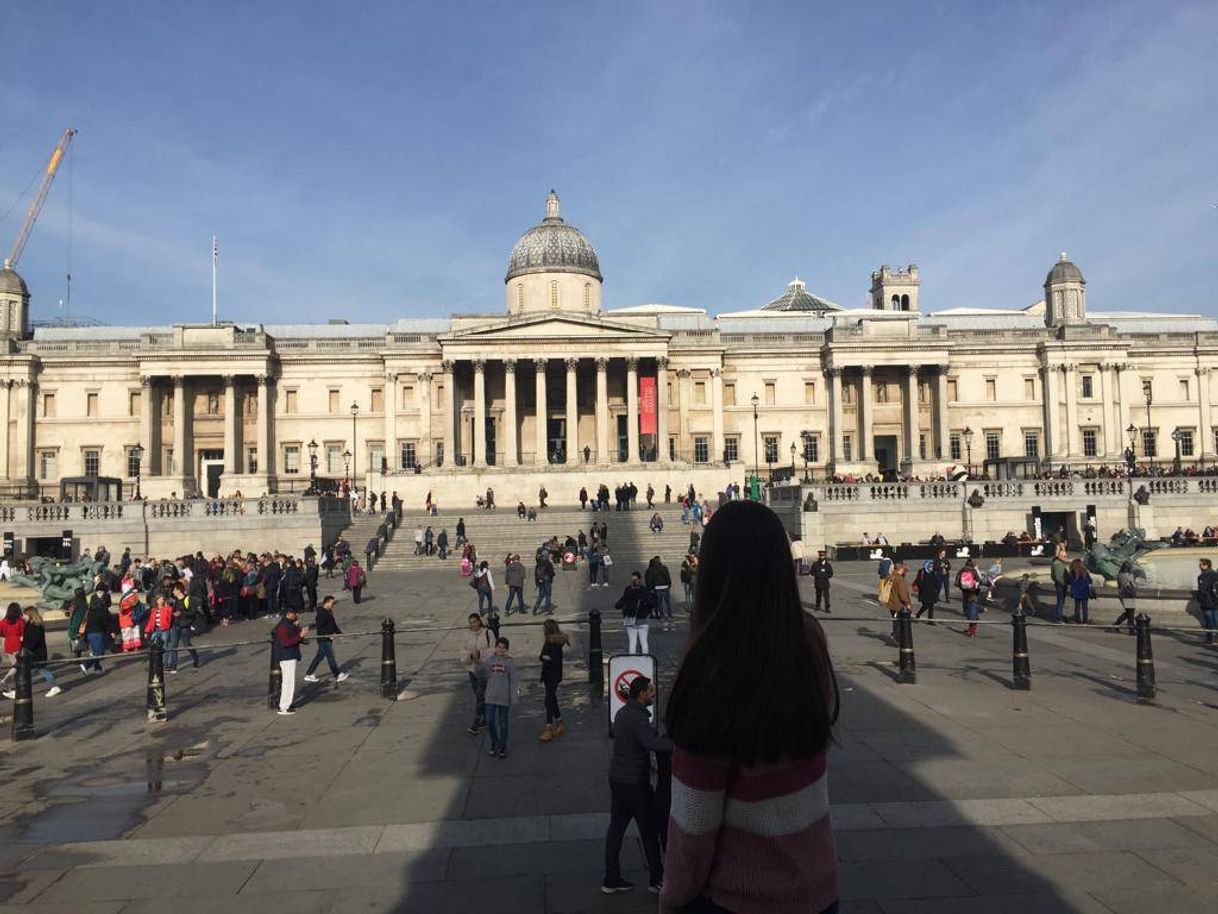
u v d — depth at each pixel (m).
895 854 12.00
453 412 98.44
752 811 4.37
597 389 99.06
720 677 4.42
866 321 103.88
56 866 12.30
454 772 16.47
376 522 74.62
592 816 14.02
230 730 20.05
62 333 114.62
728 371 107.00
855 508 69.81
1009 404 106.62
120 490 86.25
